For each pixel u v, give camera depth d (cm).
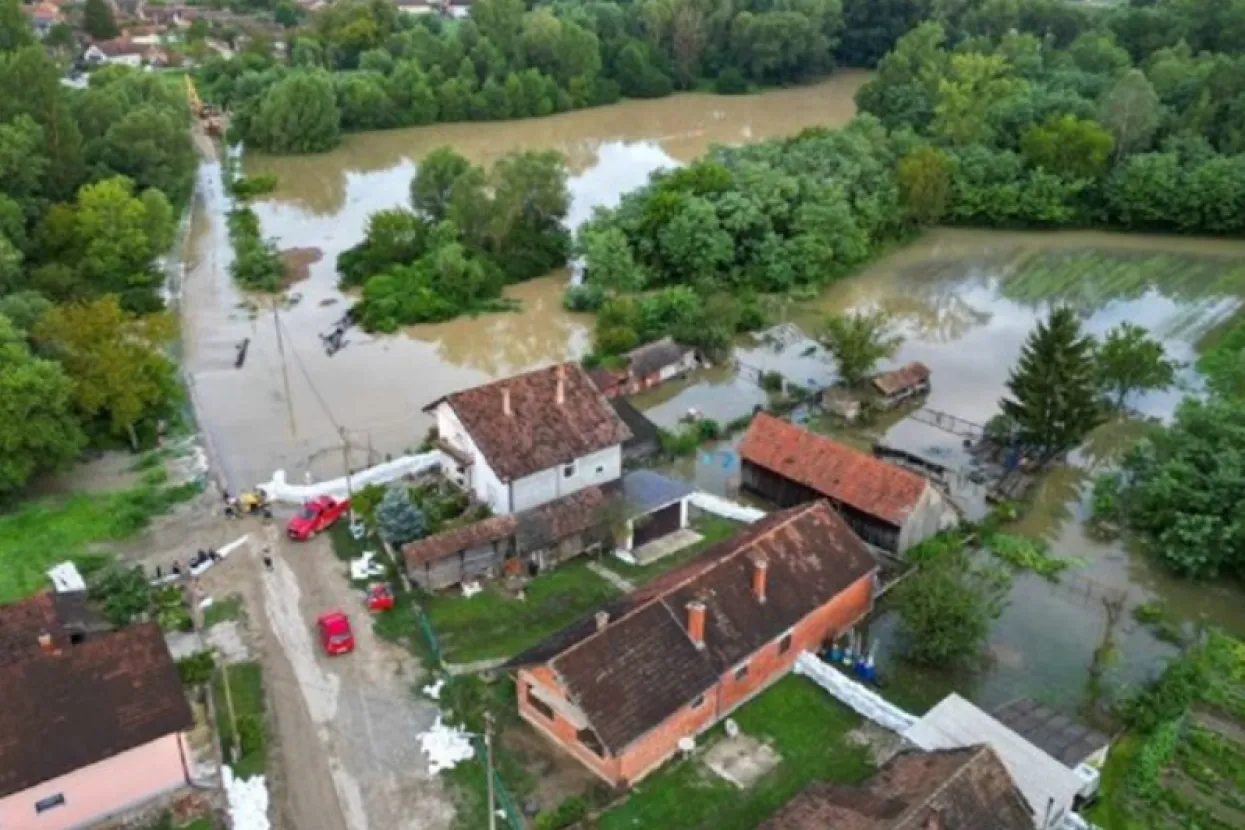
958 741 4097
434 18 18825
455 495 6012
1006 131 11912
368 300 9075
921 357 8362
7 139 8962
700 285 9006
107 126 10800
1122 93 11288
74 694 3972
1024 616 5406
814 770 4253
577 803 3966
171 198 10881
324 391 7725
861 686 4581
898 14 18188
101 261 8838
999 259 10562
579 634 4319
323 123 13850
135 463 6588
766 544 4828
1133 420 7412
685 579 4553
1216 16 14138
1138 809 4122
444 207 10419
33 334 6494
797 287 9588
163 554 5612
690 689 4219
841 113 16100
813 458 6019
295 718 4494
